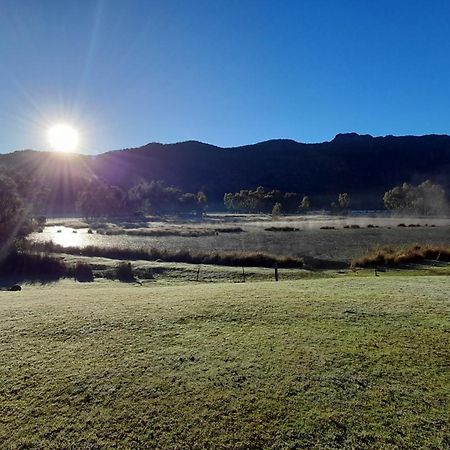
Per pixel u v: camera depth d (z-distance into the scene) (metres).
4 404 6.68
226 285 16.78
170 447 5.57
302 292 13.57
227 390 6.87
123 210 126.75
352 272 29.66
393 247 40.41
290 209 138.75
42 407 6.56
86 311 11.62
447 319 10.23
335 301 12.03
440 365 7.77
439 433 5.78
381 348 8.50
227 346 8.70
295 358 8.02
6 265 32.59
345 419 6.07
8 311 11.95
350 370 7.52
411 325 9.82
